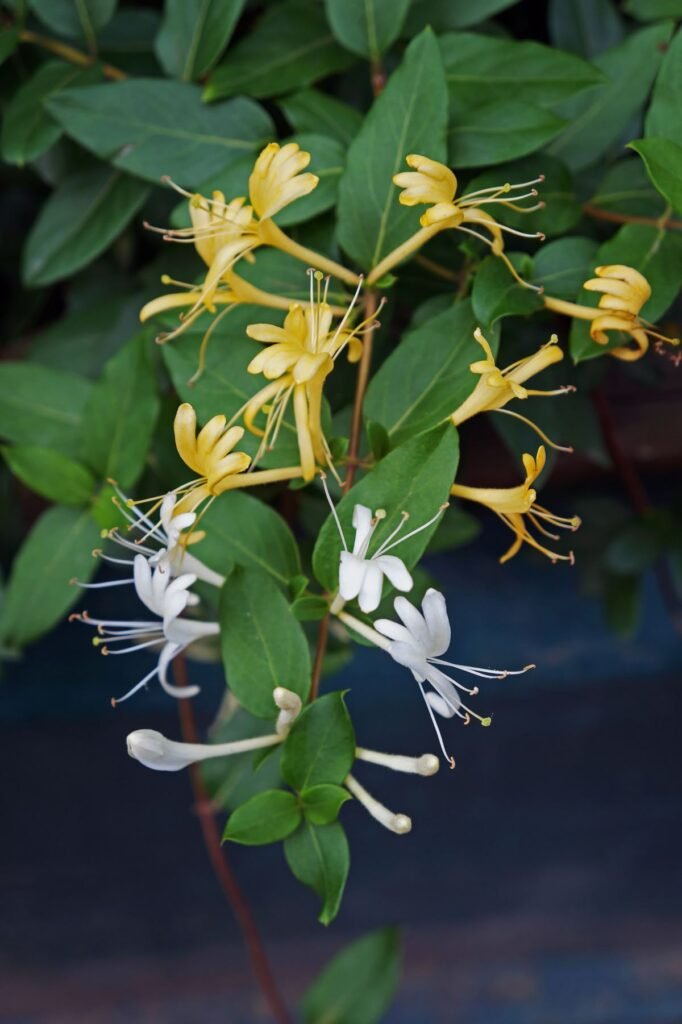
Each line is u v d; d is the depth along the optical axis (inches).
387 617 22.8
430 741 37.2
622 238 23.3
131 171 24.8
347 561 21.5
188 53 25.2
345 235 23.6
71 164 26.3
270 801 22.5
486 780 37.6
